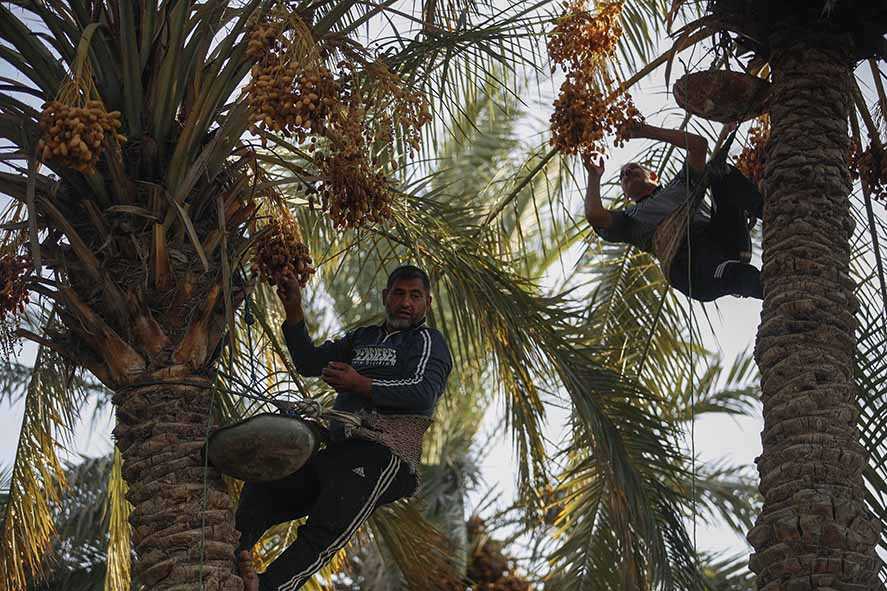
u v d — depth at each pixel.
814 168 8.10
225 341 7.56
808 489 7.34
